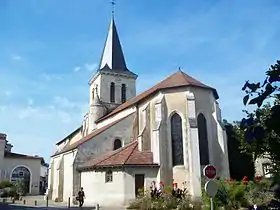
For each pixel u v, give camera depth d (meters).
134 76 44.69
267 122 2.24
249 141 2.40
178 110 27.39
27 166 48.31
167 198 20.55
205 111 27.84
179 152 26.55
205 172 11.86
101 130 32.03
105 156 28.58
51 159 40.03
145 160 25.95
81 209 22.77
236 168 29.86
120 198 24.61
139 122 31.44
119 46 46.19
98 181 26.38
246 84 2.38
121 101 43.34
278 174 2.53
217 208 16.03
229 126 31.23
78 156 30.05
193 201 20.66
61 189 33.66
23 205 27.28
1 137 47.22
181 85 27.64
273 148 2.31
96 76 44.53
